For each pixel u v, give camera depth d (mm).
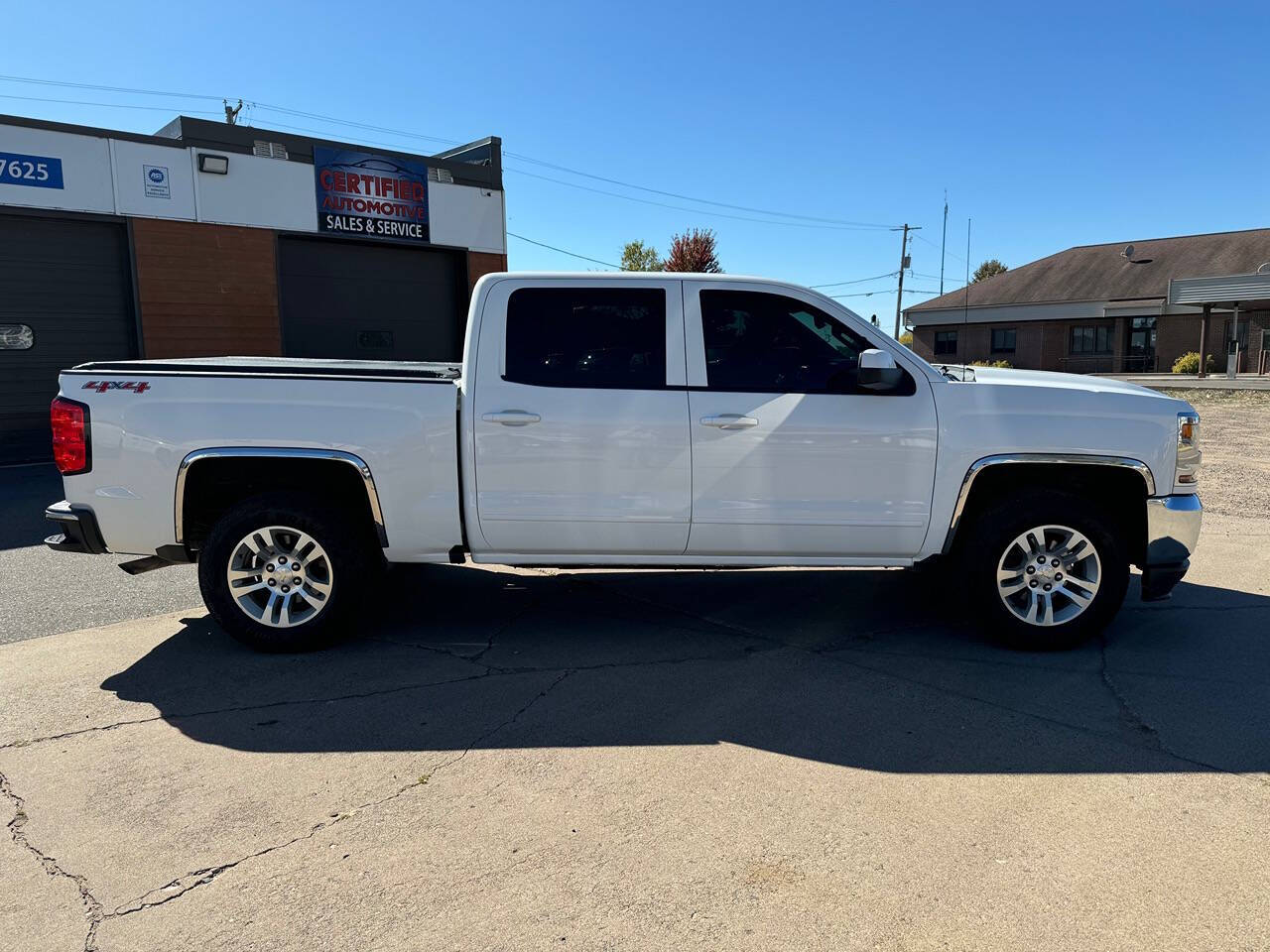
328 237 15844
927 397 4754
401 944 2461
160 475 4695
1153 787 3316
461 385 4855
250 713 4051
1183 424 4715
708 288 4852
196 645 5043
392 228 16594
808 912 2586
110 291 13742
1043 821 3080
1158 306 37156
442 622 5422
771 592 6066
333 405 4711
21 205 12680
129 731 3869
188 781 3410
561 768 3500
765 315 4859
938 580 6324
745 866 2820
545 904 2633
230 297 14797
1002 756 3578
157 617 5645
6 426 12930
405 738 3783
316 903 2646
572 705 4117
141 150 13672
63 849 2953
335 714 4035
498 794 3291
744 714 4004
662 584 6297
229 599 4758
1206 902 2623
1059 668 4559
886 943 2449
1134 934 2482
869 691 4262
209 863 2867
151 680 4469
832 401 4746
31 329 13047
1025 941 2455
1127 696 4180
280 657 4805
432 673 4535
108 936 2506
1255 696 4184
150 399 4684
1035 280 42750
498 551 4910
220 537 4707
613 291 4852
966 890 2689
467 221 17719
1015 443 4699
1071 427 4695
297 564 4801
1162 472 4715
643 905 2625
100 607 5875
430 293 17578
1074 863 2828
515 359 4809
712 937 2480
